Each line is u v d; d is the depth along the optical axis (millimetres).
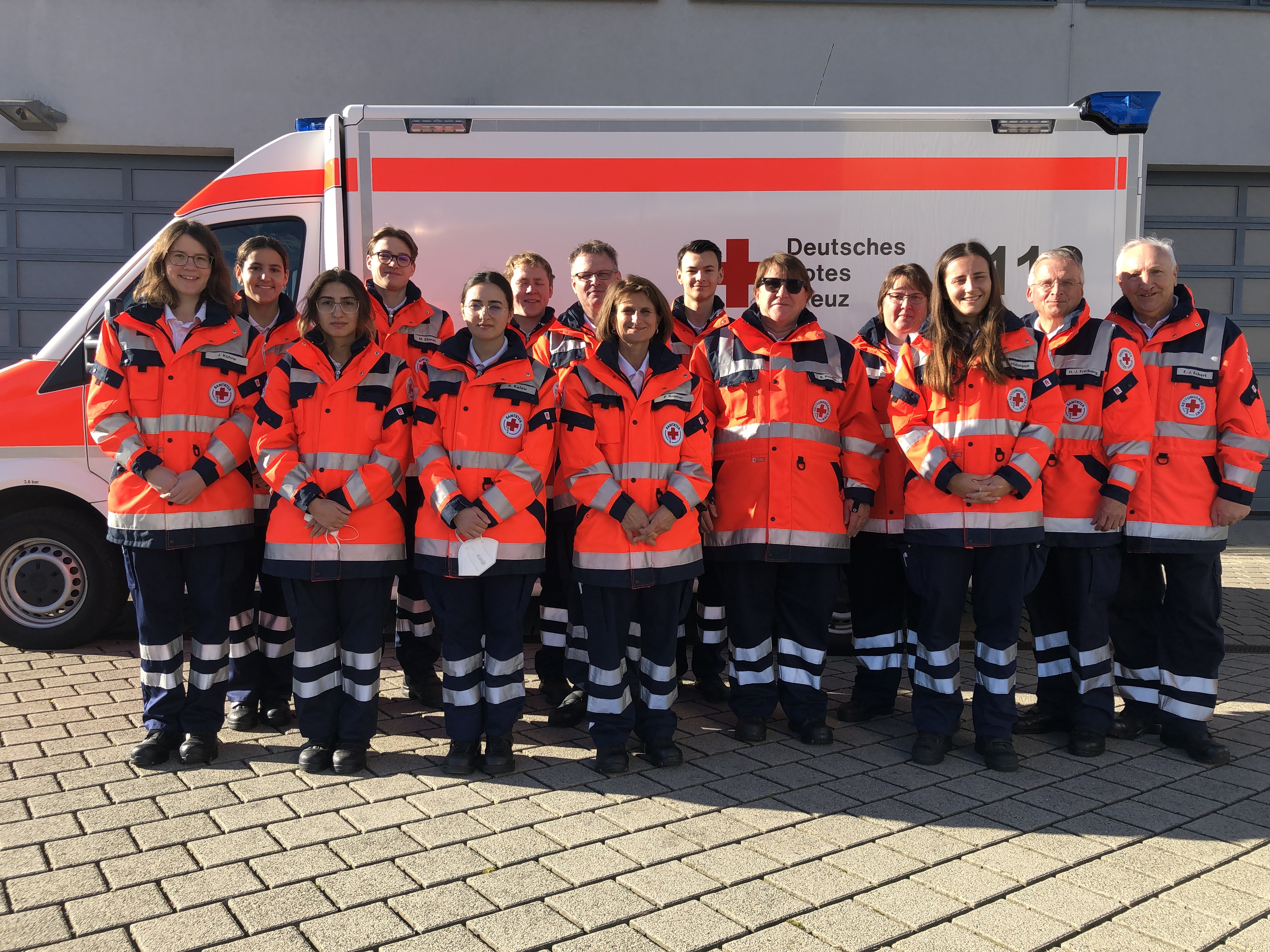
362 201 4859
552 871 2686
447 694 3465
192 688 3520
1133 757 3717
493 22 8914
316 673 3467
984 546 3514
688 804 3184
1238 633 5586
